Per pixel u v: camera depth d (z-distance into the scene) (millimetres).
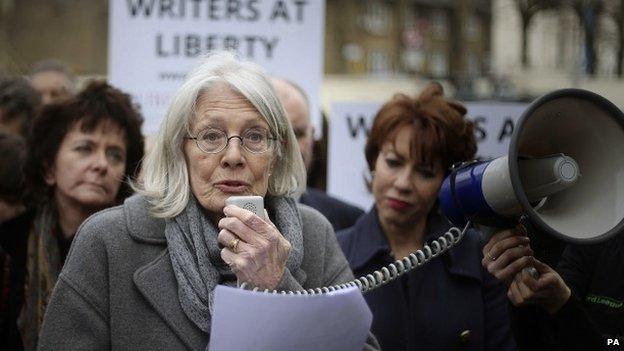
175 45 5883
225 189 2918
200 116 2949
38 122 4254
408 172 4012
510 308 3176
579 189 2787
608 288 3387
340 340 2662
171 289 2932
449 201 2887
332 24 43625
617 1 10352
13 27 26719
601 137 2785
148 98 5863
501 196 2697
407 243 4152
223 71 3006
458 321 3850
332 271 3203
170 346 2883
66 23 27625
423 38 45062
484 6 20406
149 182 3033
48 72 7500
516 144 2598
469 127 4094
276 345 2588
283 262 2785
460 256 3943
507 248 2873
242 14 5926
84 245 3002
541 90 14500
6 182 4543
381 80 26125
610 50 10664
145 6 5863
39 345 2932
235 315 2576
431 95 4133
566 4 10742
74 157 4184
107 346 2941
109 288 2957
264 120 2967
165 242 3006
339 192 5930
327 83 22328
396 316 3861
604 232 2660
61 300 2945
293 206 3152
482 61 25047
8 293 4043
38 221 4176
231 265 2752
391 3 45469
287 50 5961
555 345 3111
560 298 3029
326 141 6906
